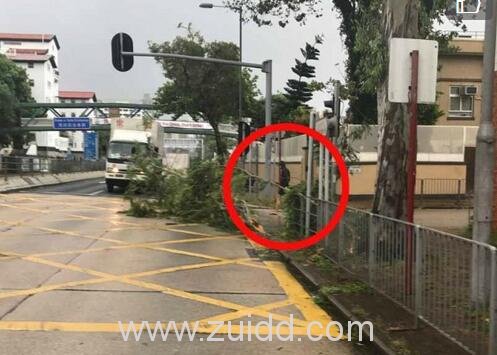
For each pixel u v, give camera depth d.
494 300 4.51
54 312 6.62
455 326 5.17
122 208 19.92
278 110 45.16
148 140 30.78
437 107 27.94
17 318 6.36
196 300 7.39
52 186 37.47
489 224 6.26
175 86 40.28
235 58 40.09
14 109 64.50
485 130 6.24
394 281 6.75
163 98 41.44
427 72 6.61
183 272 9.17
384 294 7.07
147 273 9.00
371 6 12.51
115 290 7.78
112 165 30.12
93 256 10.36
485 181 6.25
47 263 9.59
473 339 4.88
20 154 58.41
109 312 6.68
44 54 106.38
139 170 17.22
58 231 13.62
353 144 21.86
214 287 8.16
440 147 23.16
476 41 31.52
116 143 30.50
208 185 16.03
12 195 26.12
